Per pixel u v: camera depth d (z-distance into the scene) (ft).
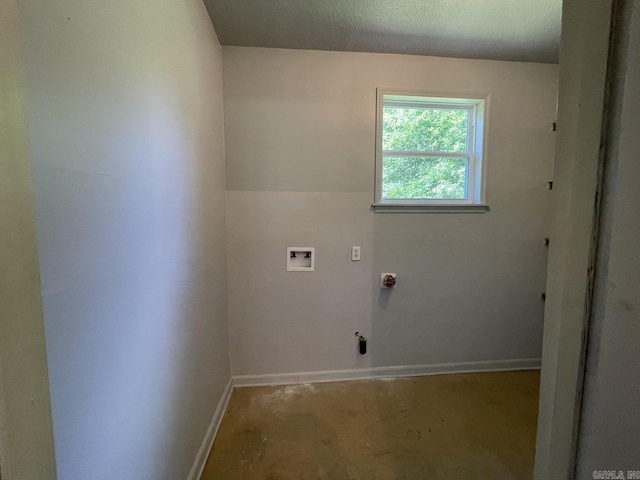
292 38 6.66
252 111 7.14
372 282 7.79
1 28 1.47
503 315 8.26
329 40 6.74
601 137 1.60
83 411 2.28
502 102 7.72
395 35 6.52
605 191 1.60
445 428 6.07
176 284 4.16
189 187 4.69
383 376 8.02
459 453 5.41
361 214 7.60
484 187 7.84
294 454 5.39
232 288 7.46
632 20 1.47
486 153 7.77
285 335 7.68
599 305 1.66
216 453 5.42
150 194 3.41
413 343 8.06
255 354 7.64
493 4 5.53
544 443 2.17
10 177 1.51
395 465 5.15
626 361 1.57
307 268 7.57
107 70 2.58
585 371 1.73
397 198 7.96
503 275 8.15
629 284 1.54
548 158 7.97
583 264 1.73
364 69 7.27
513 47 7.02
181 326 4.34
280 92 7.16
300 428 6.07
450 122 7.98
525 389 7.46
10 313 1.51
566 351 1.86
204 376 5.41
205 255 5.56
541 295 8.30
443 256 7.93
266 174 7.30
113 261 2.68
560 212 1.93
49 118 1.94
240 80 7.04
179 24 4.27
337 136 7.36
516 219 8.04
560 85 1.92
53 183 1.98
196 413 4.95
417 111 7.86
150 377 3.40
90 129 2.36
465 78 7.55
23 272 1.59
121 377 2.81
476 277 8.07
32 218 1.65
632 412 1.55
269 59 7.06
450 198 8.11
